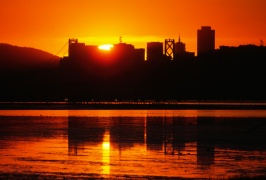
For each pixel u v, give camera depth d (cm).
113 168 13062
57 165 13475
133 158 14788
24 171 12612
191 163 13862
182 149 16900
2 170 12725
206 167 13238
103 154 15588
